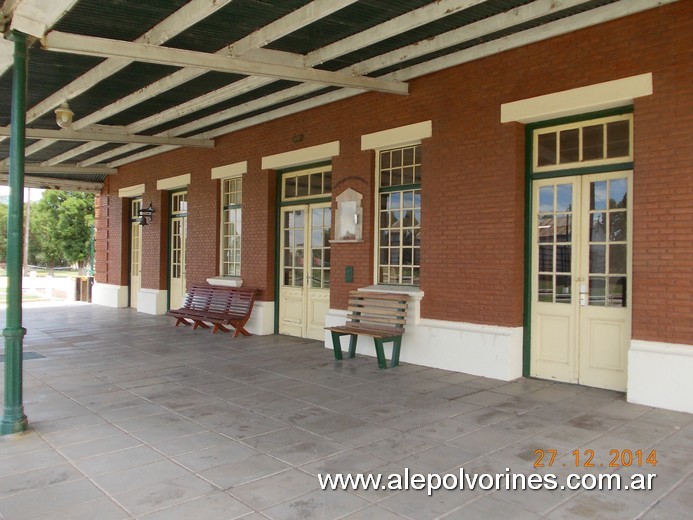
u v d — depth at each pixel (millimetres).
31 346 8898
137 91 8055
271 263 10062
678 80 5301
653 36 5449
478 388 6152
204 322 11016
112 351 8445
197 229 11695
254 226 10211
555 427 4812
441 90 7219
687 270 5242
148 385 6328
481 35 6000
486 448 4328
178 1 5375
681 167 5277
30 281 22328
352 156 8406
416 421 4992
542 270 6570
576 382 6285
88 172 14477
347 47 6312
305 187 9656
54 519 3193
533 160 6605
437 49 6371
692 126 5215
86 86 7320
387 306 7629
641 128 5520
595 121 6117
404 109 7660
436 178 7277
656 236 5418
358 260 8344
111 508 3332
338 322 8570
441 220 7223
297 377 6711
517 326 6586
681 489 3609
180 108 8773
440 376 6730
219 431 4734
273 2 5422
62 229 33625
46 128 9906
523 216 6625
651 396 5395
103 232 15977
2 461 4062
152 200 13383
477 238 6848
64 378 6668
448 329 7066
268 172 9922
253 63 6301
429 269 7355
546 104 6211
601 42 5797
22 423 4688
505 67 6578
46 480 3730
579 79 5961
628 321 5906
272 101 8391
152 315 13109
